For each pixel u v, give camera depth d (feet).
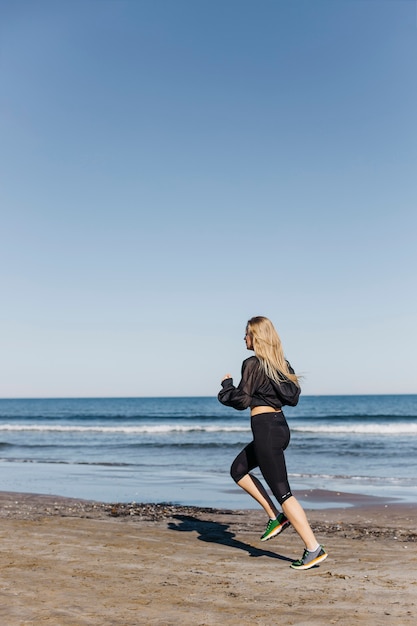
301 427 106.73
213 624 11.22
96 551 17.90
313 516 28.09
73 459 63.21
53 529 21.68
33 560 16.53
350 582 14.35
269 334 16.05
